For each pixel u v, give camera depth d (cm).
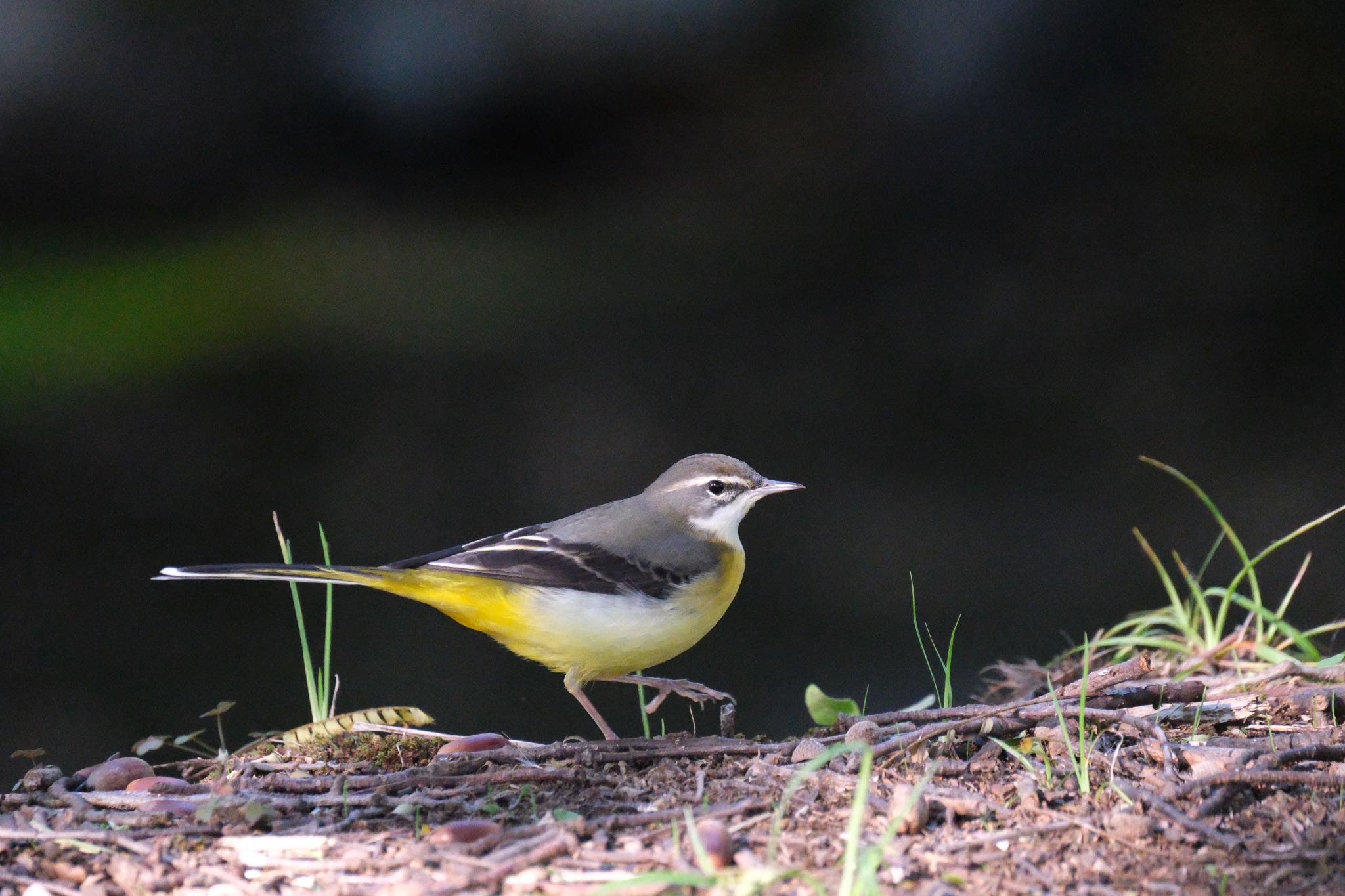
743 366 1798
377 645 1300
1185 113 1933
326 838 520
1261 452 1512
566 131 2103
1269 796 530
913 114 2008
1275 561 1348
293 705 1194
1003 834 502
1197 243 1894
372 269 2102
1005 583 1359
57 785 605
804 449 1612
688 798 559
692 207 2141
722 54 1997
